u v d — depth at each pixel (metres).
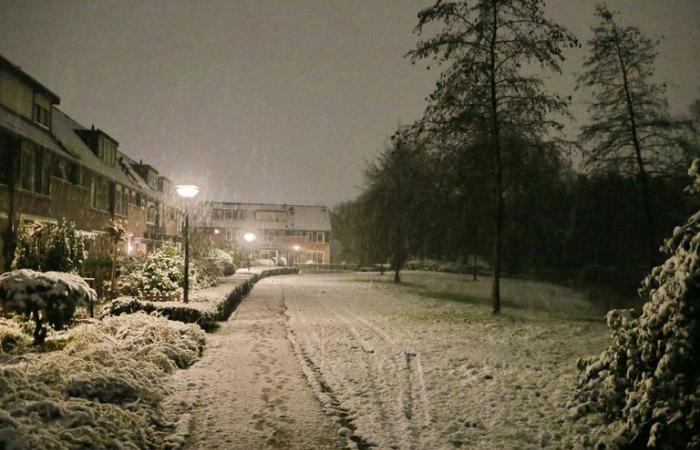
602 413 5.68
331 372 7.71
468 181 16.06
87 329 8.45
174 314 10.80
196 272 17.58
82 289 8.58
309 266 55.84
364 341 10.56
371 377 7.51
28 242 12.72
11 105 17.86
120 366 6.38
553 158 15.66
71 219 22.34
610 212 25.20
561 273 39.50
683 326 4.98
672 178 19.94
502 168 15.74
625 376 5.67
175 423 5.36
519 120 15.39
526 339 11.43
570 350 10.05
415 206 31.22
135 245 32.03
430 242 46.41
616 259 33.69
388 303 19.80
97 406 4.90
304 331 11.66
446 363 8.62
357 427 5.44
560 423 5.67
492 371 8.08
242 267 39.41
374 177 34.50
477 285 32.91
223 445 4.87
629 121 19.47
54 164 20.81
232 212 70.38
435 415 5.91
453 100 15.32
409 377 7.61
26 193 18.12
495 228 16.30
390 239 37.06
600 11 19.45
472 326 13.46
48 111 21.06
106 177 26.52
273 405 6.05
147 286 14.06
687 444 4.45
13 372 4.91
